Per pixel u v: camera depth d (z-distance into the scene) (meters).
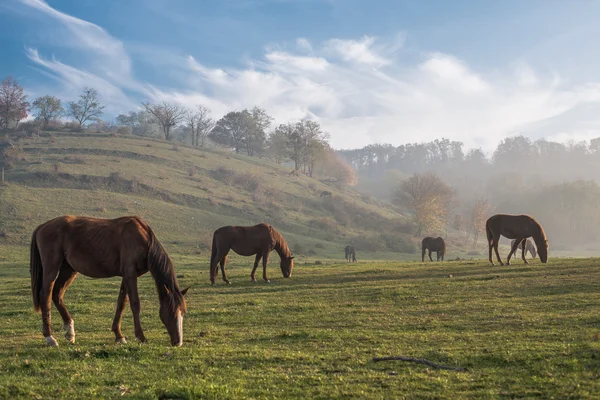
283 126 146.62
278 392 6.83
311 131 142.88
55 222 10.27
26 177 80.06
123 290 10.38
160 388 6.94
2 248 53.50
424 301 16.02
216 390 6.74
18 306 17.20
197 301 18.02
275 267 34.56
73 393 6.79
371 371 7.88
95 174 85.12
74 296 19.31
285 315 14.48
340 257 67.06
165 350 9.32
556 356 8.20
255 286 21.98
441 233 103.44
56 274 10.17
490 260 28.05
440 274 23.83
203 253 57.25
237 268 36.00
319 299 17.52
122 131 145.62
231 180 104.56
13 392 6.76
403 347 9.66
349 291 19.03
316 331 11.67
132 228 10.09
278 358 8.77
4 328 13.09
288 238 75.44
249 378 7.57
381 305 15.70
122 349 9.23
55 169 83.50
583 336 9.79
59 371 7.94
